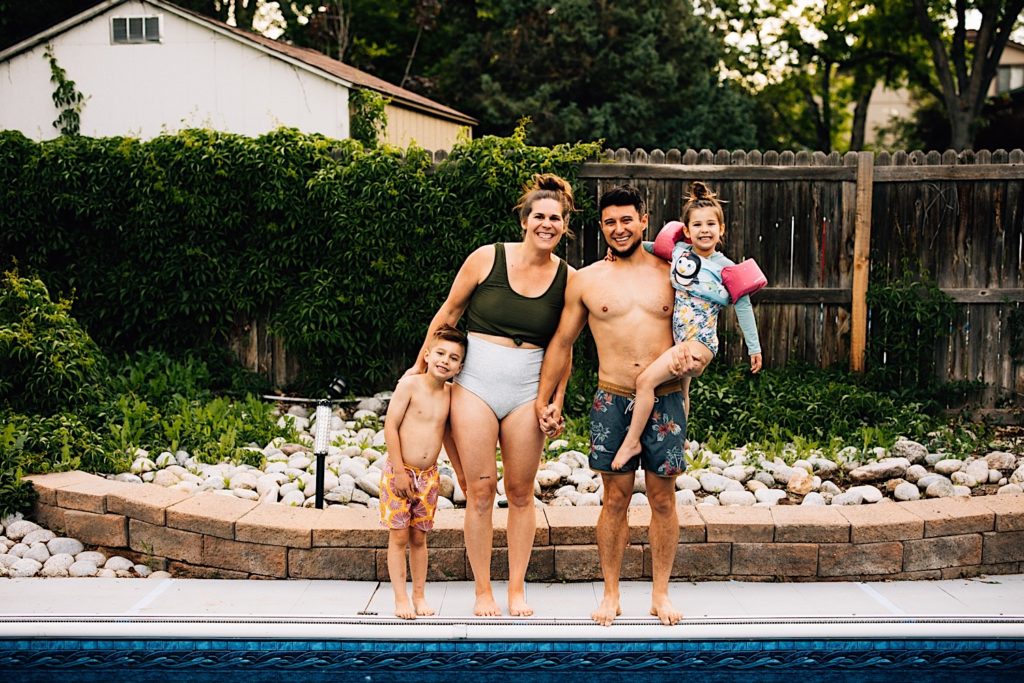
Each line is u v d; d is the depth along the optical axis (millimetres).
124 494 4473
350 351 7438
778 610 3854
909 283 7238
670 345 3672
